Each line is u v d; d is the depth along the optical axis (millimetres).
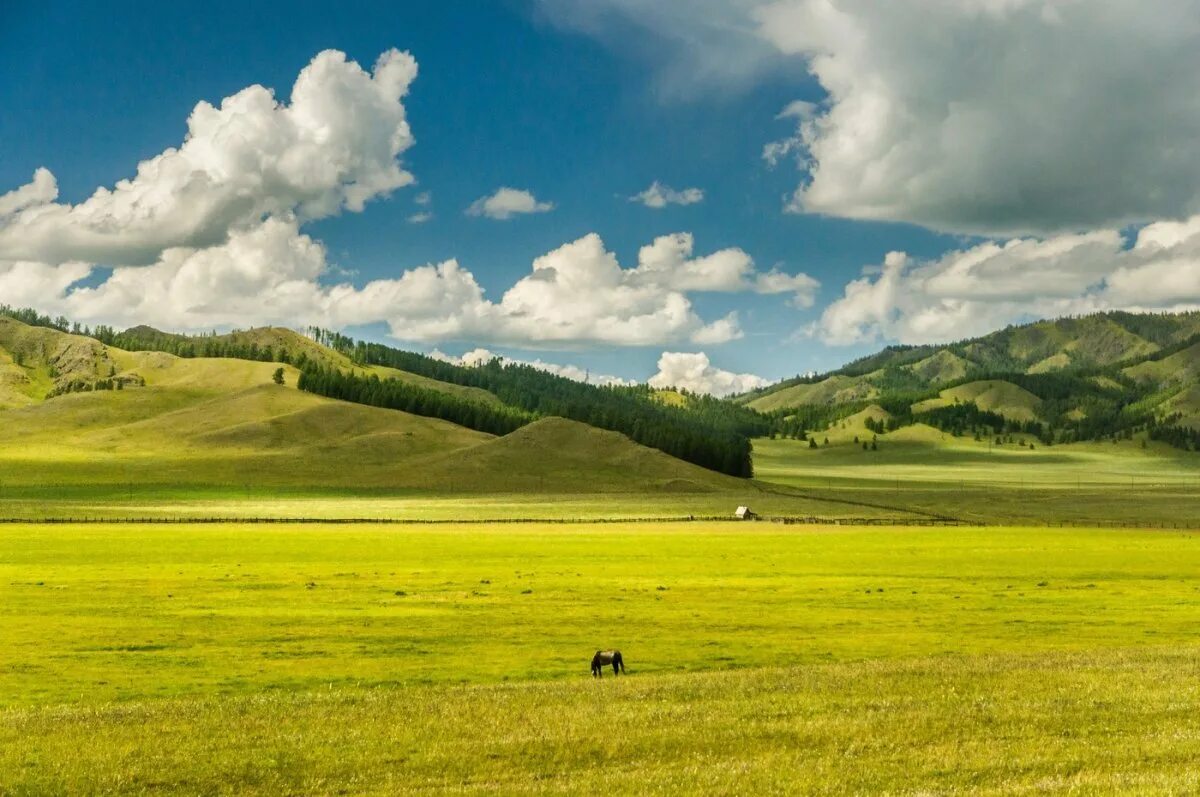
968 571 78562
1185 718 24000
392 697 28859
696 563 85438
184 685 33875
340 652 40500
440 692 29797
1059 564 85375
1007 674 30781
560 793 18469
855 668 33219
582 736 22734
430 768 20594
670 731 23125
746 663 38125
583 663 38156
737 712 25203
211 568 77375
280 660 38719
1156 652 36562
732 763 20469
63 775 20219
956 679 29906
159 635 44469
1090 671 31188
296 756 21500
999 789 18078
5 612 51750
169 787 19609
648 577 72438
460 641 43281
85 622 48188
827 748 21609
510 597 59281
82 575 71062
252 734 23609
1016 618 50688
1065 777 19156
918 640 43531
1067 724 23531
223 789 19453
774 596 60375
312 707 27109
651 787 18750
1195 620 49969
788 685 29453
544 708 26219
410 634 44906
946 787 18484
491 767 20609
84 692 32719
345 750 22031
